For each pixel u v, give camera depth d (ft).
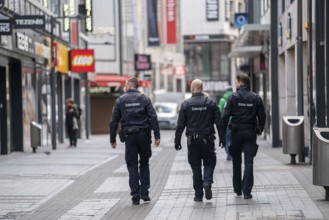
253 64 267.80
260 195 83.25
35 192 93.76
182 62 479.41
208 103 78.79
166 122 376.48
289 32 161.68
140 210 75.66
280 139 179.93
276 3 181.37
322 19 113.80
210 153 79.15
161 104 386.93
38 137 173.68
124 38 384.68
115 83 341.82
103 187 98.12
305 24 141.79
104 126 349.61
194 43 482.69
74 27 263.70
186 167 124.47
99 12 351.05
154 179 105.19
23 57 177.88
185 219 68.64
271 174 105.19
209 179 78.79
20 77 176.24
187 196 85.61
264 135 228.43
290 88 171.12
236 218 67.97
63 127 239.30
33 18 142.82
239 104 79.87
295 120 120.78
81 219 71.20
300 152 120.57
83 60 237.66
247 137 80.02
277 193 84.38
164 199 83.71
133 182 80.02
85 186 99.71
